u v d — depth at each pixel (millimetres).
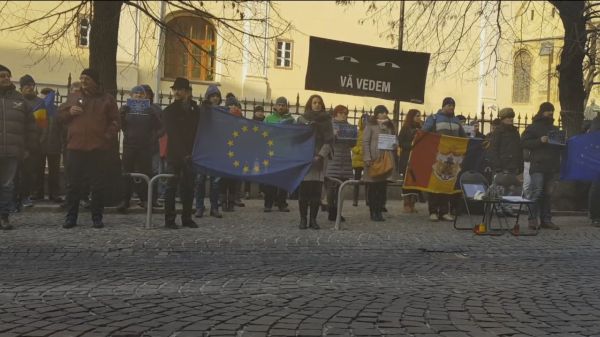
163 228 8930
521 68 17625
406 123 11883
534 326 4766
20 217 9508
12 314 4785
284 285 5961
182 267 6727
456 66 19734
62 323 4586
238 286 5875
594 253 8195
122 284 5848
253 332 4473
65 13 10523
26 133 8734
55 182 11195
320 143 9359
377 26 20328
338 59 12703
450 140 10523
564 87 13398
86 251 7312
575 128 13180
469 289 5949
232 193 11414
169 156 8906
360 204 13828
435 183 10484
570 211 12836
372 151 10438
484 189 10000
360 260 7414
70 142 8578
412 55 12953
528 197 10656
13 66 19078
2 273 6191
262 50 11844
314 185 9367
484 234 9391
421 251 8070
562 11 13078
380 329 4605
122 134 11305
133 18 11680
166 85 20938
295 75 23234
